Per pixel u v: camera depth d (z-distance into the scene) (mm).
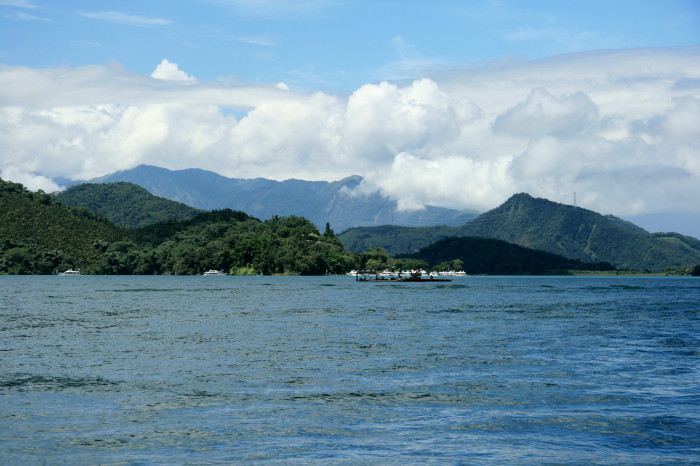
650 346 67250
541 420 36719
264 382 47438
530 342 70750
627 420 36656
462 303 145750
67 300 149750
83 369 52688
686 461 30172
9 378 48719
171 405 40281
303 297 169250
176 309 121000
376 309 123875
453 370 52375
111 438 33531
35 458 30547
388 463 29797
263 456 30781
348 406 40000
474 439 33250
